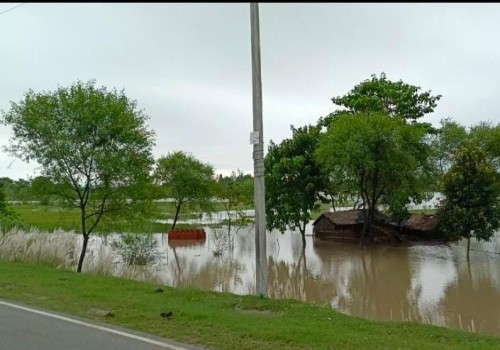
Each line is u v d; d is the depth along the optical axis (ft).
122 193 66.03
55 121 62.13
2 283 38.58
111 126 63.46
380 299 59.98
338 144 109.81
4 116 62.75
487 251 101.96
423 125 141.18
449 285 67.41
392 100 147.54
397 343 23.03
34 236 60.44
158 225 163.43
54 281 39.37
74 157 62.85
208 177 169.07
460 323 48.11
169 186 159.43
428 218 124.36
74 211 74.59
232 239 123.13
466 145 113.09
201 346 22.59
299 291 66.18
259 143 34.35
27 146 62.95
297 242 126.11
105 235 83.92
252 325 25.79
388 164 108.58
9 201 126.11
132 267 73.82
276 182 124.26
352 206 174.91
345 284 70.23
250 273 78.64
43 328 25.82
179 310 28.89
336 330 25.27
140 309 29.55
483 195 95.66
